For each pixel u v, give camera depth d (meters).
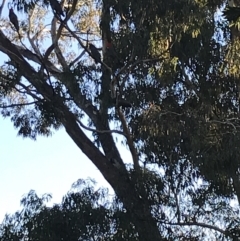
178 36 12.71
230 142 12.15
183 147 13.01
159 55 13.01
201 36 12.84
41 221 12.72
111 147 15.36
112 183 14.49
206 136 12.40
